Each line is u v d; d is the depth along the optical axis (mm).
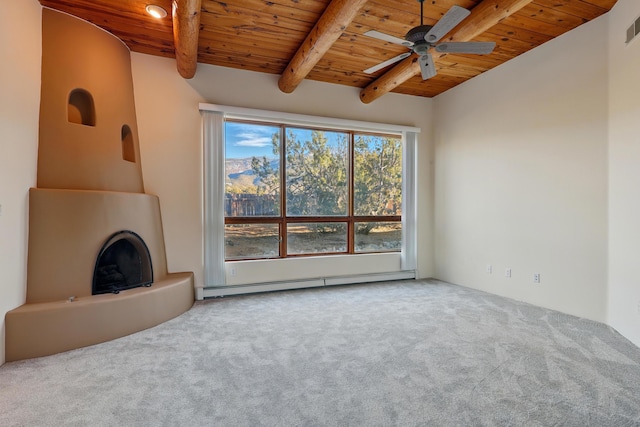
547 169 3750
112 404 1945
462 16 2168
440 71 4496
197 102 4168
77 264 2939
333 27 2975
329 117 4820
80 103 3277
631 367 2375
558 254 3648
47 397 2018
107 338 2883
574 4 3033
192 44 3227
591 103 3311
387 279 5238
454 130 5035
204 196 4172
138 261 3570
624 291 2949
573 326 3186
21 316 2529
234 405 1933
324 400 1981
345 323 3314
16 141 2590
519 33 3541
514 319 3404
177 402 1964
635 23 2758
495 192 4391
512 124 4145
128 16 3184
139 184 3816
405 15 3201
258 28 3400
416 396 2021
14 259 2576
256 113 4355
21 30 2650
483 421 1784
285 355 2594
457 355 2580
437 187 5363
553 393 2047
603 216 3217
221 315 3568
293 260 4652
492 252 4445
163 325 3264
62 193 2906
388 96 5211
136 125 3887
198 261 4191
